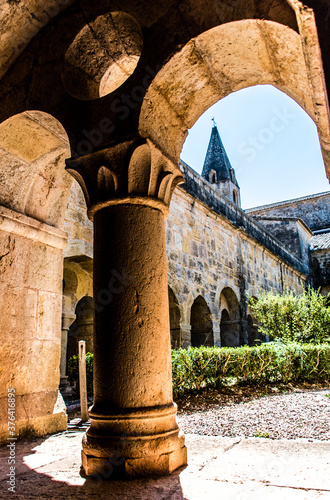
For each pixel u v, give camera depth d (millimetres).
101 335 2502
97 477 2283
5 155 3836
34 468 2613
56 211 4574
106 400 2389
